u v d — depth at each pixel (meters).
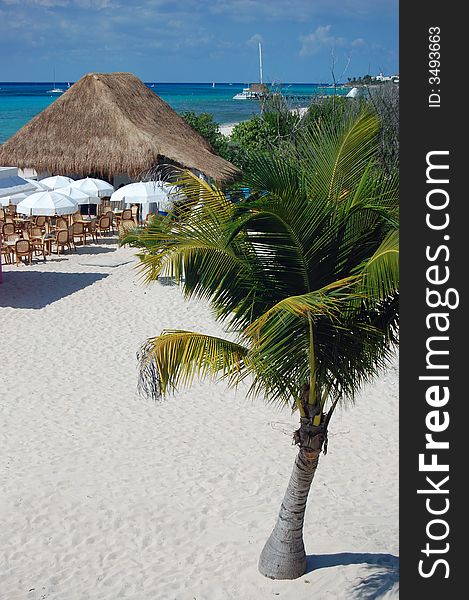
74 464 9.83
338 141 6.35
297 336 5.79
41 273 19.86
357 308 5.86
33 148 27.09
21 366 13.42
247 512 8.67
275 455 10.16
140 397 12.09
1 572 7.59
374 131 6.34
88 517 8.55
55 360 13.74
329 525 8.32
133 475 9.55
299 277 6.09
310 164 6.39
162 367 6.09
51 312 16.52
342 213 5.96
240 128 28.17
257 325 5.52
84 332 15.26
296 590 6.92
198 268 6.16
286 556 7.12
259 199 5.59
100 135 26.72
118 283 18.58
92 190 24.52
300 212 5.73
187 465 9.86
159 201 23.77
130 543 8.11
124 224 23.36
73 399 12.01
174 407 11.73
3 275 19.64
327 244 5.93
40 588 7.30
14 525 8.40
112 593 7.17
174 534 8.26
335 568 7.20
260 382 6.31
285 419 11.35
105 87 27.75
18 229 22.88
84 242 23.47
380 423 11.13
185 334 6.17
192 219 6.18
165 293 17.59
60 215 24.06
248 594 6.97
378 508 8.79
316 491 9.22
